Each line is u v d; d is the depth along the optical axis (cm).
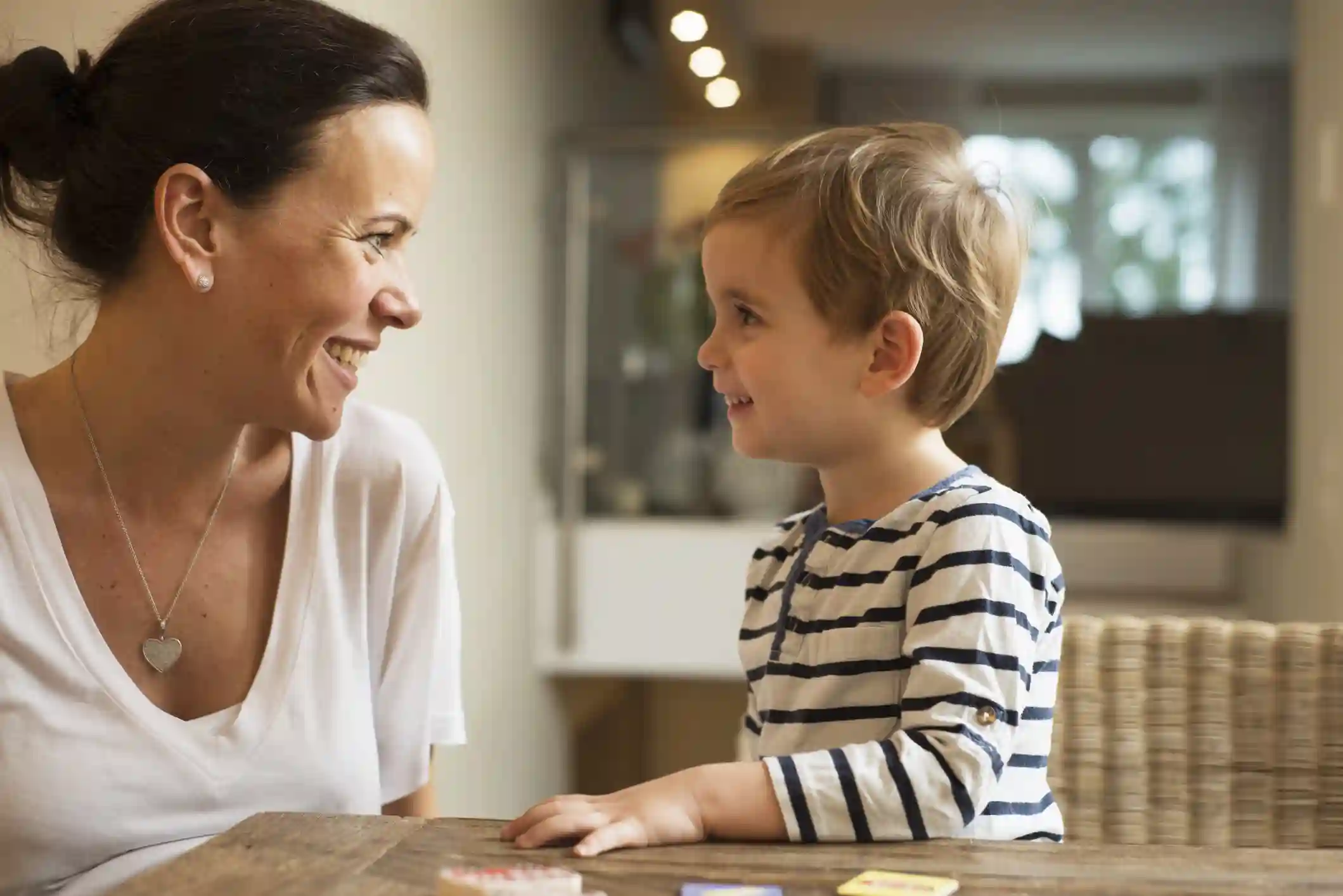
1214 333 394
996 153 450
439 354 276
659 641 369
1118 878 74
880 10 452
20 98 110
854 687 103
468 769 296
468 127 296
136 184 107
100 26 162
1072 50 448
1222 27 431
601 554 371
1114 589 403
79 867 109
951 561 99
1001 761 92
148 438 113
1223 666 123
